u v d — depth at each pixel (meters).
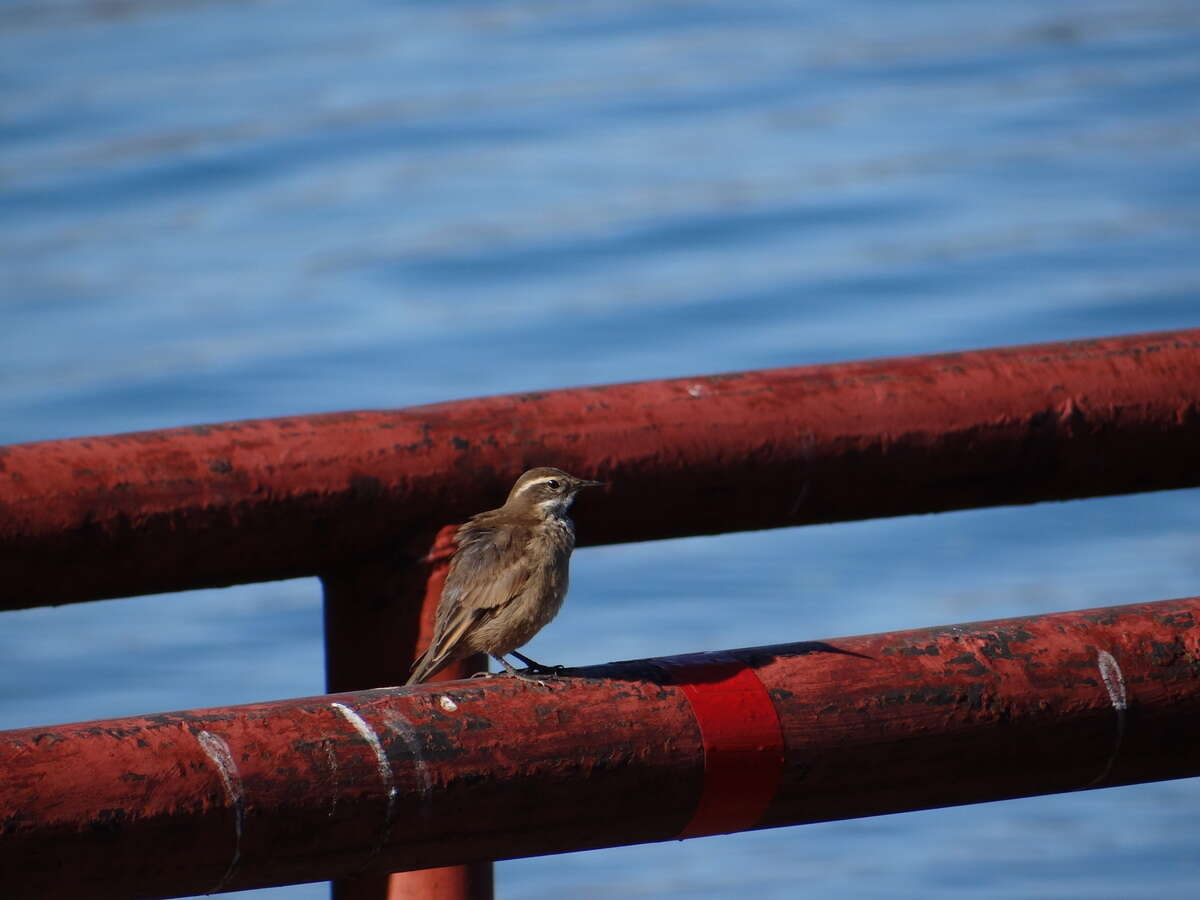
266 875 7.68
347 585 11.18
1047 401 11.84
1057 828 23.44
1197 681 8.67
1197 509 32.06
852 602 29.06
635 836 8.27
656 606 29.09
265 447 10.59
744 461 11.41
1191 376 12.04
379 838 7.75
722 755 8.12
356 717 7.78
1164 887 21.67
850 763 8.33
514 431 11.09
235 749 7.51
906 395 11.70
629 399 11.40
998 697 8.44
